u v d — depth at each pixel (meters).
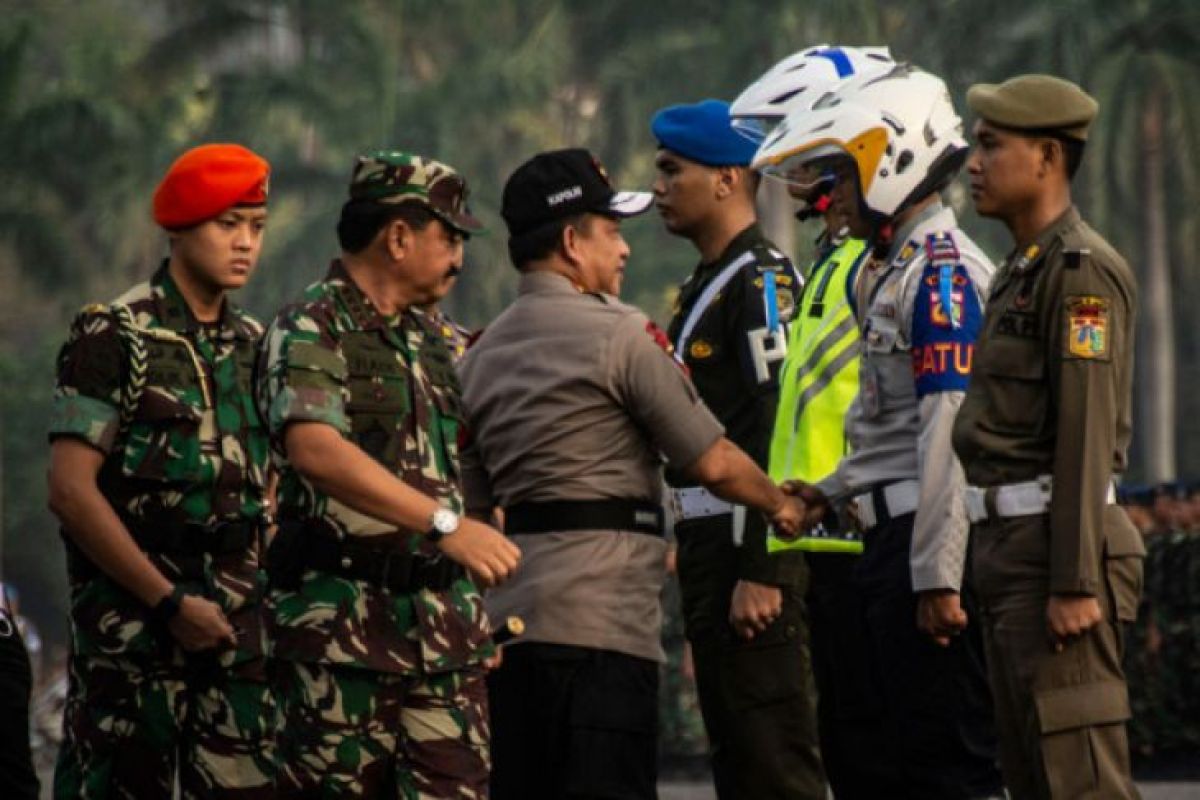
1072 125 13.36
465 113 116.75
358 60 114.88
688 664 27.52
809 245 96.81
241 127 113.75
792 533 14.87
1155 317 97.88
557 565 14.22
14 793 14.23
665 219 16.17
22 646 14.42
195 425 15.39
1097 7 95.00
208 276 15.52
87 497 15.05
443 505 13.51
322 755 13.25
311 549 13.30
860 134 14.59
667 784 27.45
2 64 97.19
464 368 14.74
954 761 14.94
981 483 13.47
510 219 14.57
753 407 15.73
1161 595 24.12
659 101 110.44
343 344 13.35
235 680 15.24
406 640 13.28
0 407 101.12
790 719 15.63
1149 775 24.36
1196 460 106.75
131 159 105.56
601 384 14.20
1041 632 13.26
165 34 113.44
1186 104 93.81
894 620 14.85
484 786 13.62
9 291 115.31
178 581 15.34
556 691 14.20
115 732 15.28
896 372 14.74
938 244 14.55
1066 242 13.27
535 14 117.00
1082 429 13.01
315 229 112.12
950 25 98.06
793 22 103.62
